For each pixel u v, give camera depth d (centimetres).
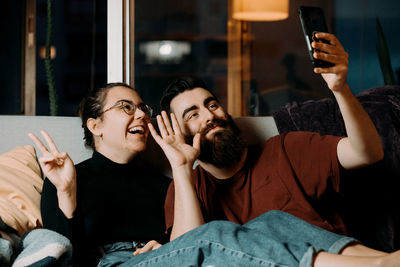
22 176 152
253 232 106
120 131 156
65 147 168
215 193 148
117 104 158
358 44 518
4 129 167
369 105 164
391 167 156
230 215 143
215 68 524
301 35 516
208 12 523
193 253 105
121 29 189
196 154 141
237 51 517
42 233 121
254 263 99
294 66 518
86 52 518
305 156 141
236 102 518
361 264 93
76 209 134
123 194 157
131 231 152
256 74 519
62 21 504
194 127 150
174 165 138
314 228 110
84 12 518
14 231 125
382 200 153
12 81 464
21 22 463
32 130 168
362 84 516
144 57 528
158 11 528
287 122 170
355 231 152
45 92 480
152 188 162
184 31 527
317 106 170
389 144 158
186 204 133
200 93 154
